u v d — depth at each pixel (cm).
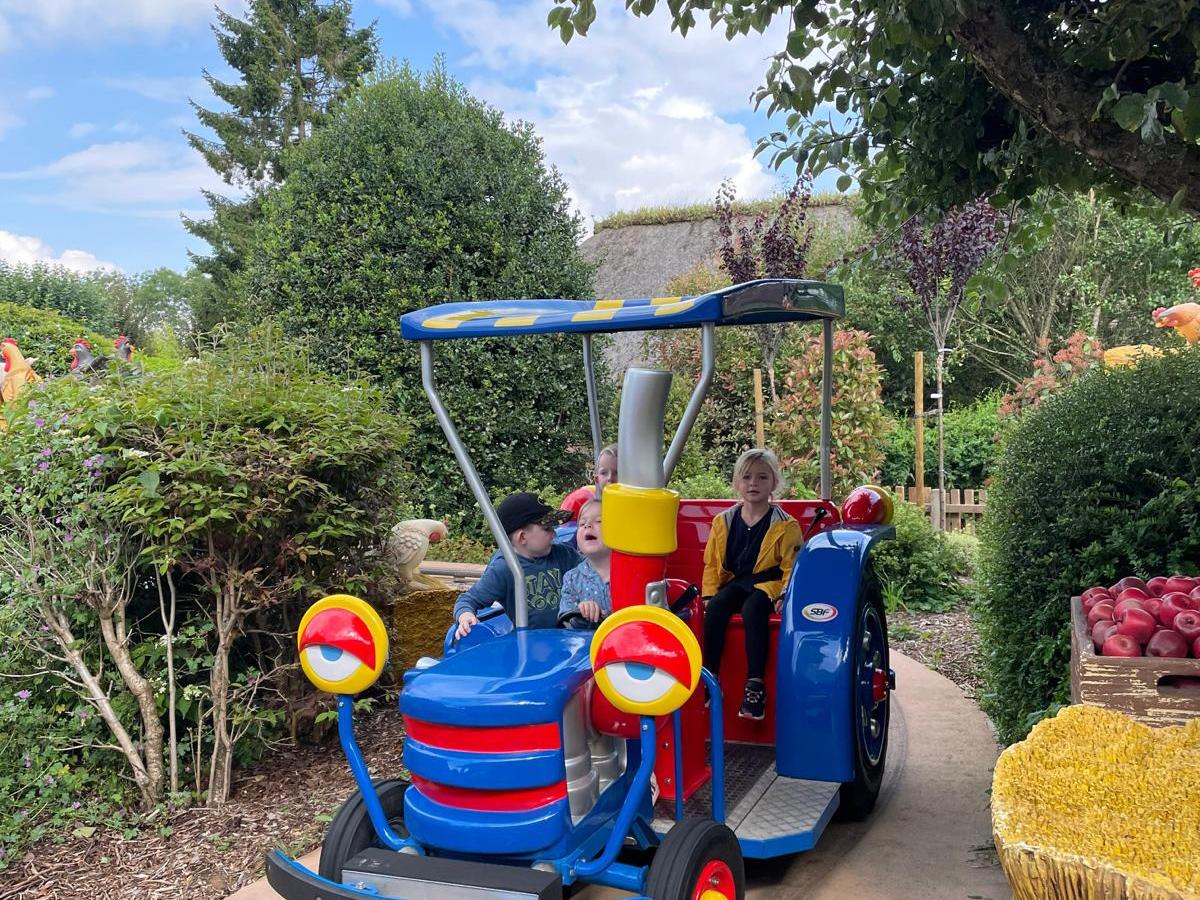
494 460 884
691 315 311
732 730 435
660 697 263
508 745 276
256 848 406
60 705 461
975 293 478
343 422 504
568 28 389
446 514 872
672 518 298
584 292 948
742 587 431
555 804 275
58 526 460
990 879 369
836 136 431
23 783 439
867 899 356
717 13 404
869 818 432
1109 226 1725
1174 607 325
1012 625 478
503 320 336
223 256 2706
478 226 885
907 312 1684
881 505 484
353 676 299
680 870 276
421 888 267
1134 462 438
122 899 368
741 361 1391
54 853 406
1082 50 335
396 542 580
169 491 445
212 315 2695
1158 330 1630
